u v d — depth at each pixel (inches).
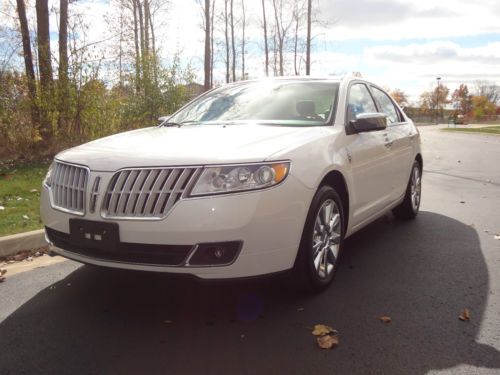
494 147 827.4
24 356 113.4
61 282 160.2
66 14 474.0
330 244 153.6
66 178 137.0
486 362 109.8
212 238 118.2
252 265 123.0
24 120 442.0
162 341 120.1
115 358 112.2
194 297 146.6
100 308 139.7
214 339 120.9
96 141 155.3
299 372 106.0
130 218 121.3
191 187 120.0
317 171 138.3
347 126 168.7
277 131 149.0
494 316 133.4
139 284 157.0
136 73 550.0
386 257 185.2
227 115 179.8
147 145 136.7
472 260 181.5
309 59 1205.7
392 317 132.7
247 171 122.3
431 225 235.8
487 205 286.0
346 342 118.8
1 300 145.9
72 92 448.5
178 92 569.3
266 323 129.3
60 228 135.3
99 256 128.6
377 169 186.4
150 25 1093.8
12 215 228.8
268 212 123.0
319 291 149.0
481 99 4357.8
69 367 108.5
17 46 459.8
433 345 117.3
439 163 541.6
